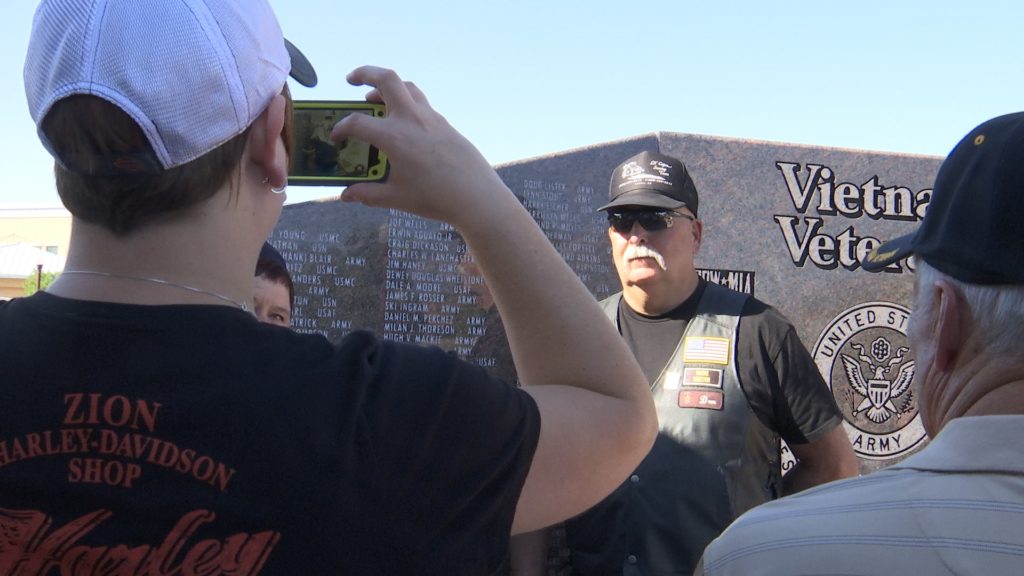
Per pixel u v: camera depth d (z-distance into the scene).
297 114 1.08
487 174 1.06
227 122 0.86
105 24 0.83
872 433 4.31
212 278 0.90
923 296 1.09
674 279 3.30
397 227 3.68
